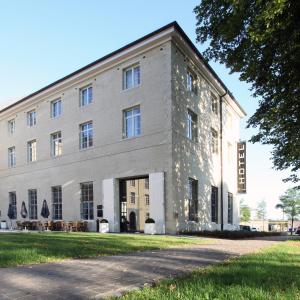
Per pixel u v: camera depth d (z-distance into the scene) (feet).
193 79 96.84
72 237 49.62
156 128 83.20
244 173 123.03
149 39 84.84
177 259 28.58
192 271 21.99
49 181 111.34
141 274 21.27
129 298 14.94
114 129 92.48
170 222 78.18
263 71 54.49
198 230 85.61
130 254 32.22
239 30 51.55
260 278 18.79
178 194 80.79
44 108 116.26
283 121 60.80
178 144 82.69
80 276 20.56
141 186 174.60
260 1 40.47
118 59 92.27
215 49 61.77
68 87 107.45
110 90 94.89
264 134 72.69
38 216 114.62
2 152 134.92
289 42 45.37
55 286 17.88
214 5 57.47
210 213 100.32
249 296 14.97
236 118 133.39
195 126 95.40
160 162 81.51
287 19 41.11
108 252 32.68
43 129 115.96
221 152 112.47
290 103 55.98
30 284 18.33
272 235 100.73
